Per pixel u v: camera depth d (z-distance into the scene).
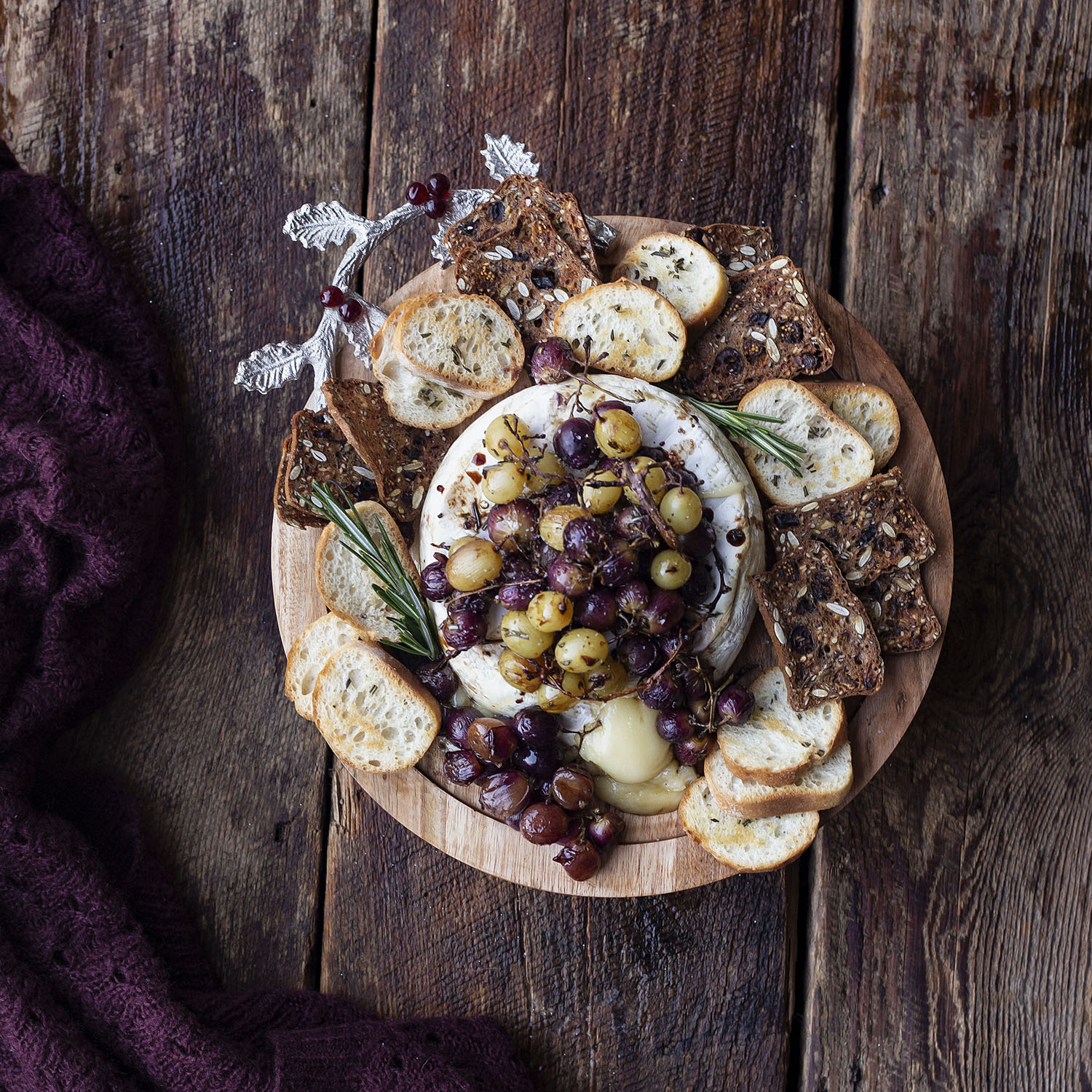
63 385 1.01
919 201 1.07
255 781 1.06
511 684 0.94
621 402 0.95
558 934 1.06
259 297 1.07
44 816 1.01
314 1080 1.00
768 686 0.98
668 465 0.94
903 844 1.06
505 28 1.08
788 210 1.07
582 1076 1.05
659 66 1.08
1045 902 1.06
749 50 1.08
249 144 1.08
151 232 1.07
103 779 1.05
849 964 1.06
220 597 1.06
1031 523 1.07
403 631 0.98
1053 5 1.08
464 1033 1.04
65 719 1.03
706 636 0.96
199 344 1.07
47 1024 0.98
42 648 1.00
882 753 0.98
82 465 1.00
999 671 1.06
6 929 0.99
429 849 1.06
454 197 1.01
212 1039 0.99
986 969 1.06
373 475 0.98
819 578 0.97
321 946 1.06
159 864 1.04
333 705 0.97
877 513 0.98
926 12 1.08
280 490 0.98
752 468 0.99
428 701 0.97
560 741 0.98
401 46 1.08
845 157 1.08
